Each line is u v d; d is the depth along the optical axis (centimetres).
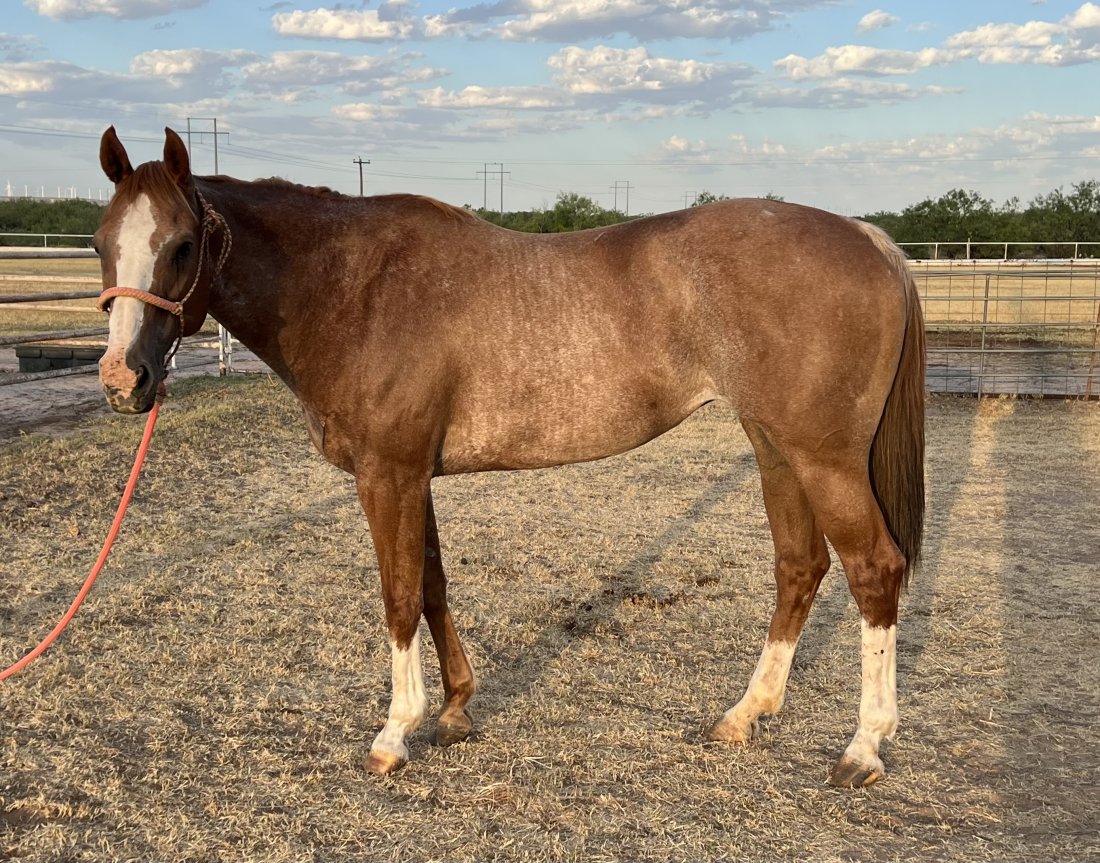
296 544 582
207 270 305
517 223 4100
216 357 1474
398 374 312
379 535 321
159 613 460
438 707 374
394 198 339
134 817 286
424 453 319
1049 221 3747
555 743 339
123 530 596
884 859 270
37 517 608
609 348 321
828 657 421
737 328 310
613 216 3984
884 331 307
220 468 776
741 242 312
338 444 325
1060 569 548
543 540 606
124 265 279
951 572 543
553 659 418
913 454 323
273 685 384
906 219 3941
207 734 341
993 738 343
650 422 332
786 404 307
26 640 419
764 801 302
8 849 269
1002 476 791
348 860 268
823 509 312
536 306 321
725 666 412
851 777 310
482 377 321
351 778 314
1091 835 280
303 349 321
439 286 320
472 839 279
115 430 863
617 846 275
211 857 269
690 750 334
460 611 477
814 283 304
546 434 329
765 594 506
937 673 402
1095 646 430
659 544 600
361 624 452
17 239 3844
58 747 326
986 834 282
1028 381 1331
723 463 846
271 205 324
